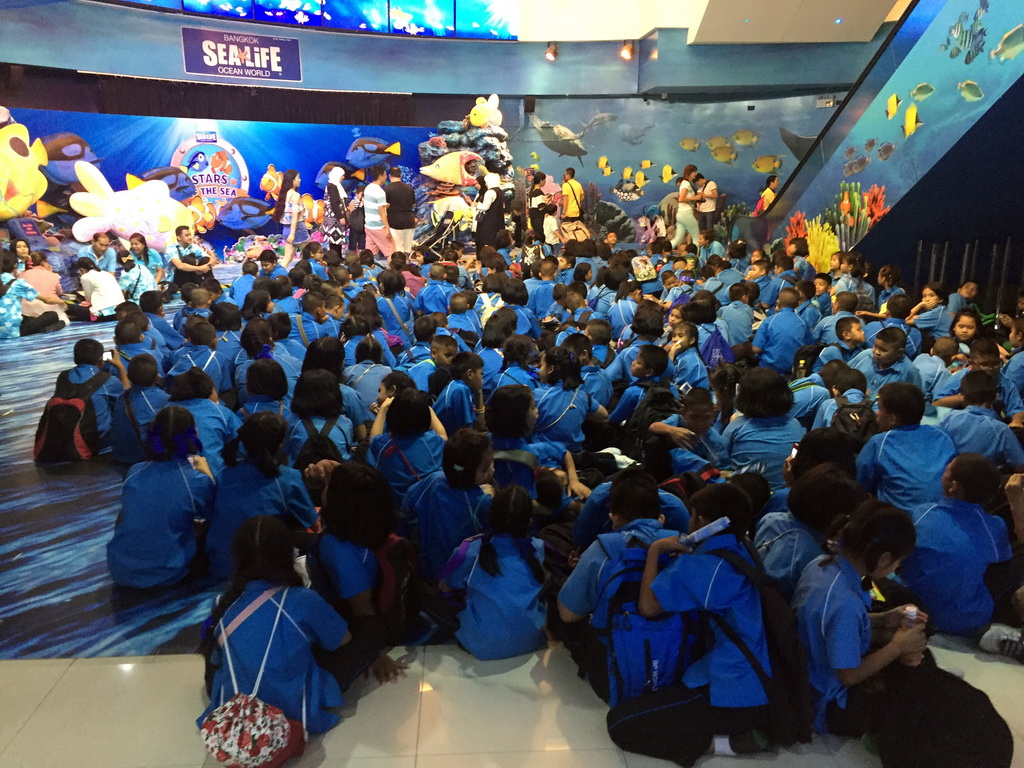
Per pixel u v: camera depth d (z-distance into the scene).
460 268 9.05
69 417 4.55
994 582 2.70
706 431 3.37
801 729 2.18
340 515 2.52
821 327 6.04
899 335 4.34
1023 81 5.31
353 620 2.57
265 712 2.07
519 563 2.64
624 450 4.11
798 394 4.12
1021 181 6.09
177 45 11.88
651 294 8.14
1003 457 3.37
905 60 6.95
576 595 2.43
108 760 2.22
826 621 2.13
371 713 2.42
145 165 12.02
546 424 3.98
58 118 10.96
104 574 3.31
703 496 2.25
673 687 2.22
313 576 2.61
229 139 12.73
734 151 14.55
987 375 3.43
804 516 2.44
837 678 2.21
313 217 13.73
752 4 12.00
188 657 2.73
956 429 3.43
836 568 2.18
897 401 3.02
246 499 3.00
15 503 4.05
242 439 2.99
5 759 2.22
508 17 13.74
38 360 7.13
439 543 2.95
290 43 12.78
